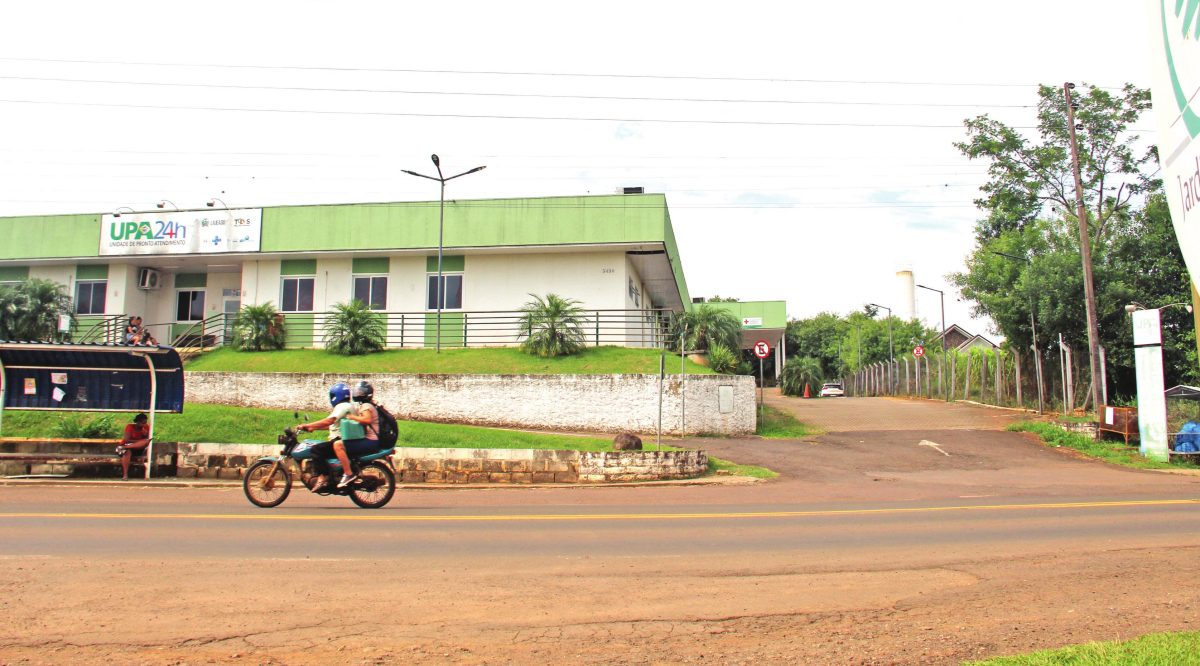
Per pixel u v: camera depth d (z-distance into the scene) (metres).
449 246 28.77
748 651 5.20
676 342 31.30
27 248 30.77
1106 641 5.31
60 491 13.45
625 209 28.02
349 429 11.62
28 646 5.04
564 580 7.05
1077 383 28.55
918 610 6.24
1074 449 21.98
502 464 16.25
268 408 23.19
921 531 10.14
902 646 5.33
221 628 5.46
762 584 7.03
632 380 22.81
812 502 13.52
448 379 23.23
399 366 25.42
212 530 9.30
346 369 25.31
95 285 31.03
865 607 6.30
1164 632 5.54
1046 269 30.50
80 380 16.02
